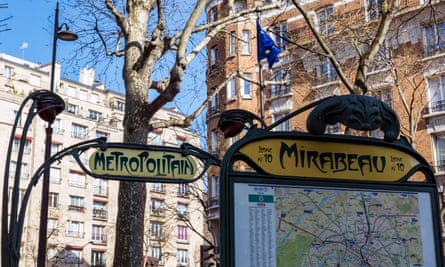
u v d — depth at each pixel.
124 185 12.04
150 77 13.35
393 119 5.68
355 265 5.26
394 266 5.40
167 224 55.94
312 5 30.62
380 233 5.43
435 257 5.56
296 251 5.13
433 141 27.61
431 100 27.25
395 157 5.66
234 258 4.95
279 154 5.29
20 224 5.32
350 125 5.47
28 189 5.35
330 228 5.27
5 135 59.12
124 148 5.32
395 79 20.47
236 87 33.72
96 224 64.69
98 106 72.12
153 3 14.39
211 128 35.06
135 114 12.70
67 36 17.47
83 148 5.34
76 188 63.53
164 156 5.38
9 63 70.75
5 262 5.17
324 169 5.39
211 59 35.28
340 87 29.53
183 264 68.56
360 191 5.46
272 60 17.45
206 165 5.49
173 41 13.82
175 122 13.89
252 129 5.27
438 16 27.09
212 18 27.75
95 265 63.69
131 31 13.66
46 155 15.70
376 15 23.94
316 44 21.56
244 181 5.14
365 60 10.85
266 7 14.65
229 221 5.01
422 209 5.65
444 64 26.94
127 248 11.70
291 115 5.48
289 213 5.19
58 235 60.78
